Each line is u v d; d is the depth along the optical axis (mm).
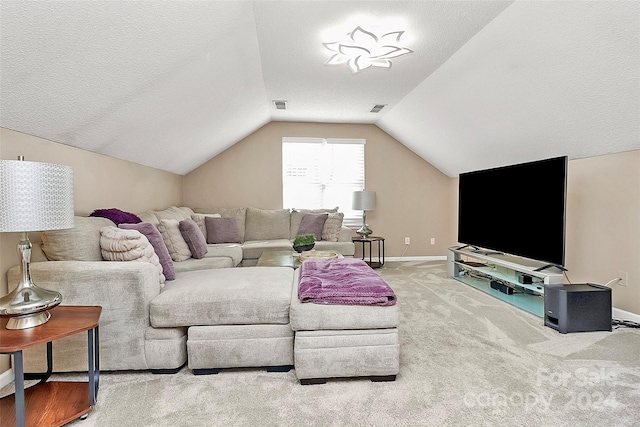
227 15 2119
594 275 2990
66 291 1812
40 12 1327
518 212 3305
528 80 2650
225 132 4383
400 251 5641
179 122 3221
